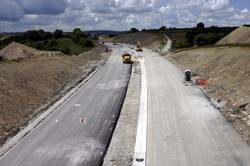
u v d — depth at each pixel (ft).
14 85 117.70
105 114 101.14
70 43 385.70
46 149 74.79
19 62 155.74
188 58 231.91
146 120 93.61
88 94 129.29
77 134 84.02
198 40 373.81
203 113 97.71
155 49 415.64
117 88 140.26
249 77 121.29
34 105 108.27
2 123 87.66
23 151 73.77
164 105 108.78
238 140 76.02
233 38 310.86
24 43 374.84
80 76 174.70
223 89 123.44
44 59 190.08
